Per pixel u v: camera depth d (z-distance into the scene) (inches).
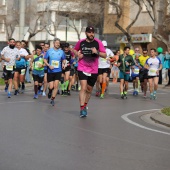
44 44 1277.1
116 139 612.1
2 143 559.5
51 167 452.8
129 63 1187.3
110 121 775.7
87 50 792.3
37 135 618.5
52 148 539.5
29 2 3634.4
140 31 2701.8
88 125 721.6
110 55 1264.8
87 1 2630.4
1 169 442.6
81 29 3447.3
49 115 816.9
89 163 473.4
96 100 1127.0
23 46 1274.6
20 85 1284.4
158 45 2591.0
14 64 1128.8
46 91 1312.7
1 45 4291.3
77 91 1397.6
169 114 824.3
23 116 793.6
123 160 491.2
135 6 2728.8
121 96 1198.3
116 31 2851.9
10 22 3806.6
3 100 1050.1
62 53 997.2
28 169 443.8
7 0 3981.3
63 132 649.6
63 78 1222.3
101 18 2851.9
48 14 3102.9
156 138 629.0
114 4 2386.8
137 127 721.0
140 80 1253.1
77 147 550.6
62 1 3248.0
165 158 508.1
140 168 459.2
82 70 794.8
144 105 1054.4
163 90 1579.7
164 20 2460.6
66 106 965.8
